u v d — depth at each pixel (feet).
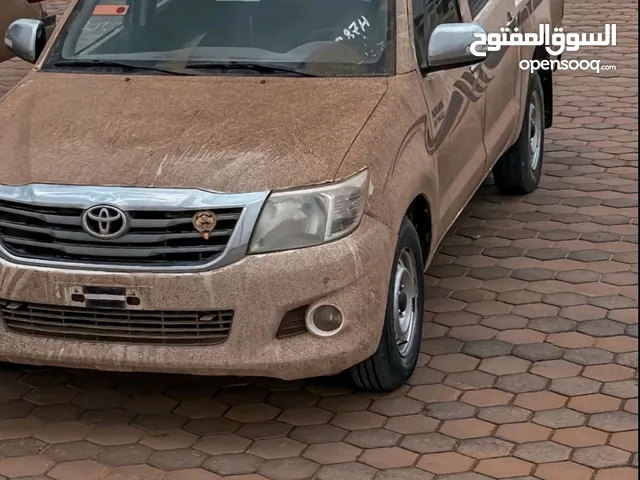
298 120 14.88
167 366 14.07
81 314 14.21
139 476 14.23
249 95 15.51
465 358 16.80
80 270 13.93
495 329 17.66
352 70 16.02
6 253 14.19
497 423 15.16
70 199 13.93
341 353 14.08
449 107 17.16
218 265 13.74
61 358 14.32
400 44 16.30
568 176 24.11
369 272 14.16
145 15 17.19
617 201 22.70
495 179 22.82
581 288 18.98
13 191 14.19
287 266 13.76
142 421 15.44
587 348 17.02
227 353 13.96
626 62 32.40
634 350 16.94
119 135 14.71
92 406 15.84
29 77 16.65
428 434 14.96
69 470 14.38
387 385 15.58
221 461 14.52
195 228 13.75
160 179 13.93
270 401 15.84
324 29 16.55
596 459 14.37
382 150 14.80
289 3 16.88
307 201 13.89
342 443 14.82
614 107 28.53
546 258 20.18
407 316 15.88
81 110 15.42
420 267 16.06
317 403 15.74
